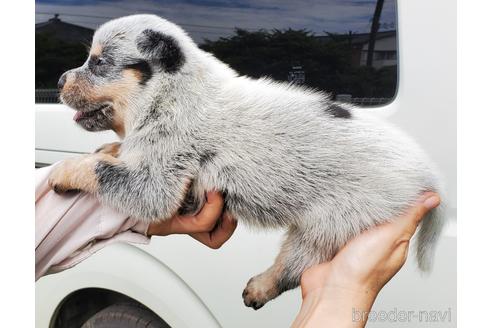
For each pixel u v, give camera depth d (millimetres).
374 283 465
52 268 494
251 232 586
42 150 699
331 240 497
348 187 491
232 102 505
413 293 575
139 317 729
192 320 665
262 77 606
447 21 562
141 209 487
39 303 768
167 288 676
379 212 487
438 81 563
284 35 601
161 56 502
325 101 519
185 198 497
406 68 571
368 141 501
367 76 584
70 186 484
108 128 519
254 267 625
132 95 503
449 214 564
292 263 523
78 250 490
